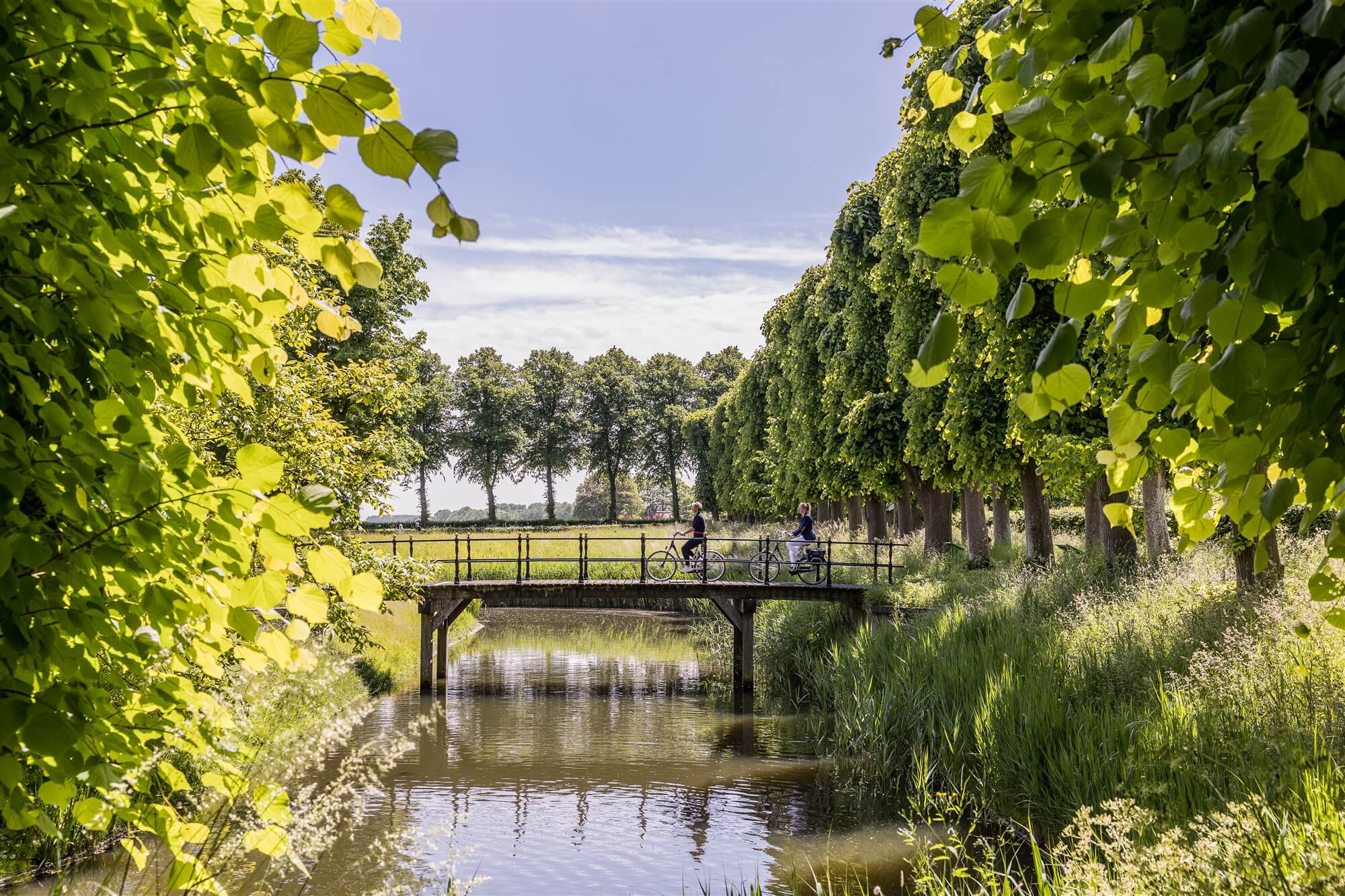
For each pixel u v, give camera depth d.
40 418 1.67
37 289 1.61
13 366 1.51
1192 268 1.87
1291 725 5.43
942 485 17.69
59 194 1.58
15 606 1.58
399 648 17.83
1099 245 1.62
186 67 1.63
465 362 77.88
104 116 1.55
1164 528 12.59
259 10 1.57
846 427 20.59
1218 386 1.61
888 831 8.18
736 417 50.59
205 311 1.85
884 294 17.48
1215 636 8.27
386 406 11.20
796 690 15.71
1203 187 1.61
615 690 16.00
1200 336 1.90
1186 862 3.32
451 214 1.36
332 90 1.33
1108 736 7.14
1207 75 1.50
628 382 81.88
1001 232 1.49
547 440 76.25
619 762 11.18
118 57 1.60
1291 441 1.94
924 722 9.85
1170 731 6.54
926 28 2.06
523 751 11.68
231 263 1.79
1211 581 10.12
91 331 1.67
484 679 17.06
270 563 1.76
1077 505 32.44
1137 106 1.55
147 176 1.75
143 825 2.00
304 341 8.32
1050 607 11.83
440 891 5.07
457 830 8.39
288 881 4.20
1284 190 1.52
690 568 17.08
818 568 17.62
